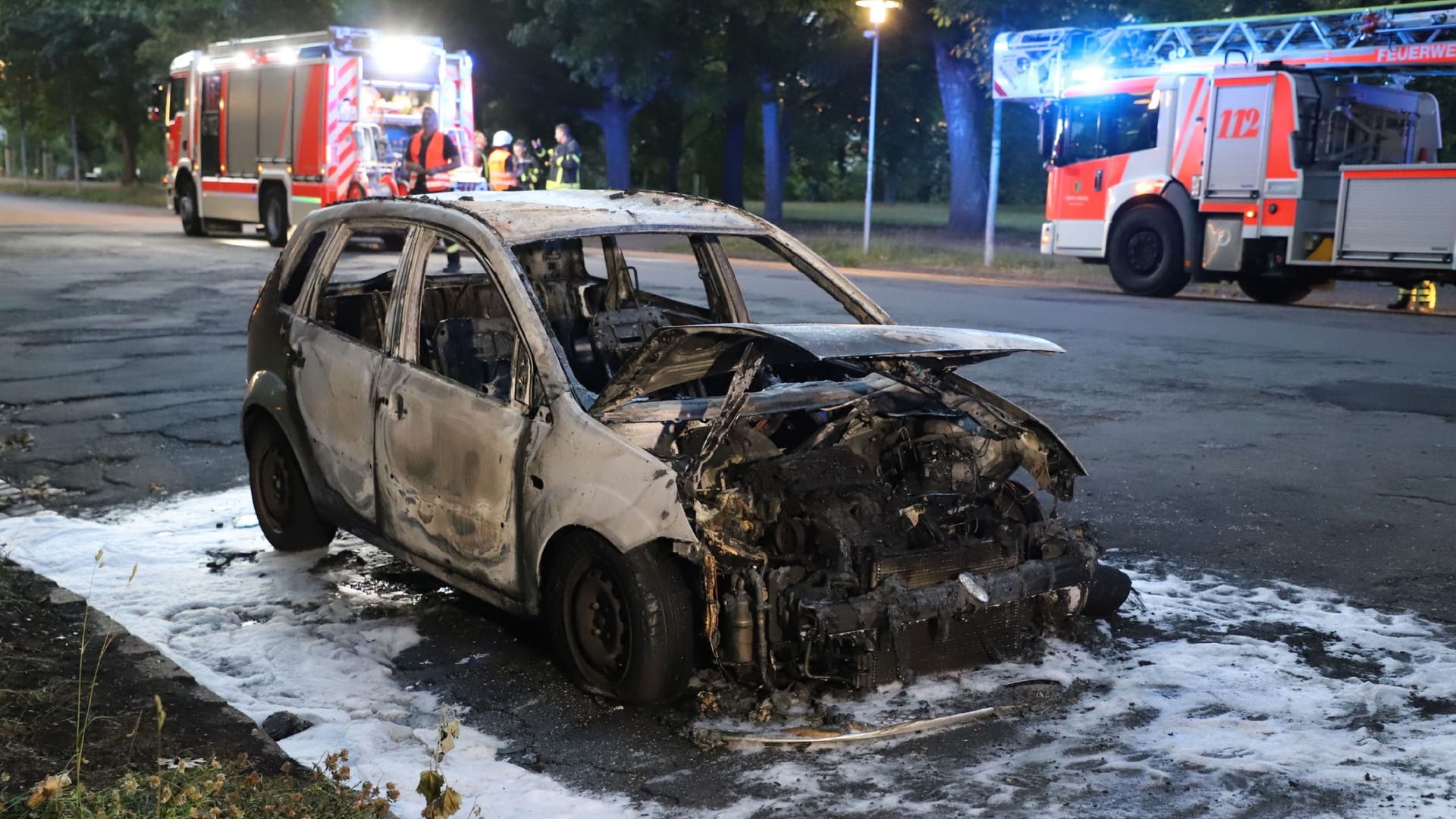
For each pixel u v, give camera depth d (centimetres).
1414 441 873
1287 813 368
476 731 436
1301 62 1772
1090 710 444
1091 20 2562
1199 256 1847
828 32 3662
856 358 457
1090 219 1973
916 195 7869
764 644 430
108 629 495
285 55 2431
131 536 655
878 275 2161
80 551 627
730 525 437
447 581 518
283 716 430
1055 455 507
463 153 2494
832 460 466
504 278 493
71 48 5509
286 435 601
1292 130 1738
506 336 546
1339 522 682
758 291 1728
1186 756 405
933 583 445
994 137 2347
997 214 5238
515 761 414
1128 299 1827
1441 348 1309
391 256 2142
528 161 2317
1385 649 504
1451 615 543
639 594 436
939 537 458
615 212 548
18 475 782
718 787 393
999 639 481
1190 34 1875
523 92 4191
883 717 434
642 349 450
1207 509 708
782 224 4012
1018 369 1170
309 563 616
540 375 470
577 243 642
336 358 566
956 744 418
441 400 504
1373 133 1889
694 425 452
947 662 466
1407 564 612
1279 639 514
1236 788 385
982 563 458
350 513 567
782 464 456
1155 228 1884
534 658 502
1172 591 575
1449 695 455
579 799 384
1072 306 1661
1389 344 1342
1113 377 1127
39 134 7244
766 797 386
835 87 4328
